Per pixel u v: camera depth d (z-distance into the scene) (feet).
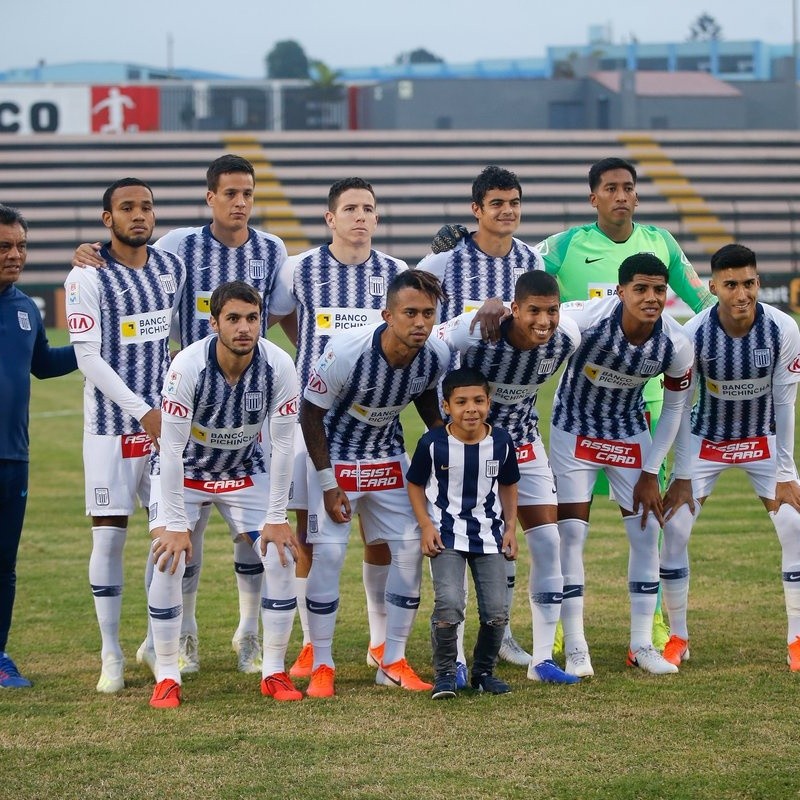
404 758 17.63
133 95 191.62
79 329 22.77
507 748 18.02
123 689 22.12
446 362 21.76
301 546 23.61
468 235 24.16
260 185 175.52
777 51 297.74
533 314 20.79
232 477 22.07
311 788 16.46
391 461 22.22
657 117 193.36
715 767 17.04
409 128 197.47
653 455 22.94
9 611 22.99
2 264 22.63
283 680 21.54
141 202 22.98
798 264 167.73
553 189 173.47
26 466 23.16
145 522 41.04
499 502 21.68
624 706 20.21
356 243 24.20
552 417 23.95
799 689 21.09
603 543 36.32
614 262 25.90
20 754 18.04
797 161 178.60
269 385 20.84
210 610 28.50
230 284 20.27
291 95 199.41
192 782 16.75
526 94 197.98
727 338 23.00
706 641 24.88
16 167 175.42
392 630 22.24
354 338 21.24
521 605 28.96
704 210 169.37
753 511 40.96
